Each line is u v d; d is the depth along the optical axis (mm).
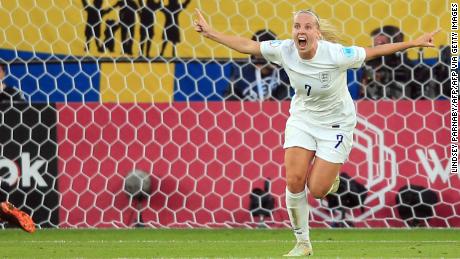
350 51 24547
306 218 25109
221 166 34594
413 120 34219
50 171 34688
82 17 35312
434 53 34812
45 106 34812
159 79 35125
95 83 35219
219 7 35219
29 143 34719
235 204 34562
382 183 34219
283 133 34562
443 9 34812
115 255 25688
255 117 34656
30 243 29781
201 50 35188
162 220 34594
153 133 34750
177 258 24500
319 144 25094
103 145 34719
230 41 25406
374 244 29250
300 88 24969
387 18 34969
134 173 34469
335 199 34375
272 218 34500
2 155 34688
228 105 34719
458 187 34031
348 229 33969
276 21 35250
